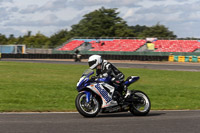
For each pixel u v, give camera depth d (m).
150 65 42.56
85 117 8.20
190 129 6.80
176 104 12.27
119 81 8.52
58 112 9.19
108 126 6.93
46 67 34.00
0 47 69.56
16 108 9.87
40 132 6.14
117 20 99.69
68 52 67.12
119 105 8.55
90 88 8.13
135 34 98.00
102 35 97.94
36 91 15.03
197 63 50.34
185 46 63.53
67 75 24.86
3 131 6.16
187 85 19.81
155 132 6.42
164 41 66.75
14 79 20.75
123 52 61.94
